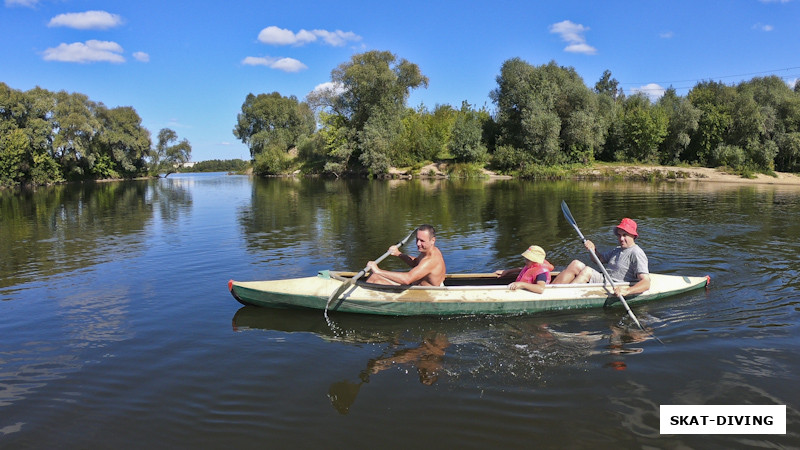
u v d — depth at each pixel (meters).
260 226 12.69
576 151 39.16
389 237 10.75
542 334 4.93
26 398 3.76
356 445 3.11
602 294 5.67
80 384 3.97
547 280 5.71
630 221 6.00
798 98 41.12
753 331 4.88
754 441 3.11
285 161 55.25
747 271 7.26
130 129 53.44
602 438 3.15
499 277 6.29
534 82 39.53
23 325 5.36
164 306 5.97
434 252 5.68
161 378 4.05
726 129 40.59
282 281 5.81
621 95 65.19
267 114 65.12
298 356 4.45
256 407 3.58
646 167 37.62
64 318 5.58
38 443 3.19
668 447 3.06
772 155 37.25
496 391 3.76
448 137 44.97
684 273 7.21
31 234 11.91
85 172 50.41
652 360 4.26
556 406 3.54
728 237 10.16
